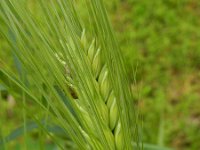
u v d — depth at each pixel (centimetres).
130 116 15
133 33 58
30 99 15
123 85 14
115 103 15
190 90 54
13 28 13
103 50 14
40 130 15
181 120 50
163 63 56
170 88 54
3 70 14
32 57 13
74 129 14
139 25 60
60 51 14
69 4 14
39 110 15
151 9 62
